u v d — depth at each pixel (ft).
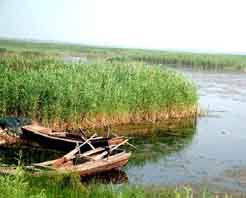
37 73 118.93
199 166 84.12
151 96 123.34
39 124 104.12
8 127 94.32
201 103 169.89
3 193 43.60
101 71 133.80
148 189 67.26
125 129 114.21
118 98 115.85
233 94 204.33
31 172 62.54
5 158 81.15
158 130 116.57
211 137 111.75
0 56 220.23
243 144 105.50
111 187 62.95
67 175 60.03
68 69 133.69
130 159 86.89
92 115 111.14
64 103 105.81
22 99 105.09
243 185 73.10
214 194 67.36
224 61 404.16
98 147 83.82
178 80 135.85
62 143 86.48
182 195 63.87
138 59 415.03
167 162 85.97
